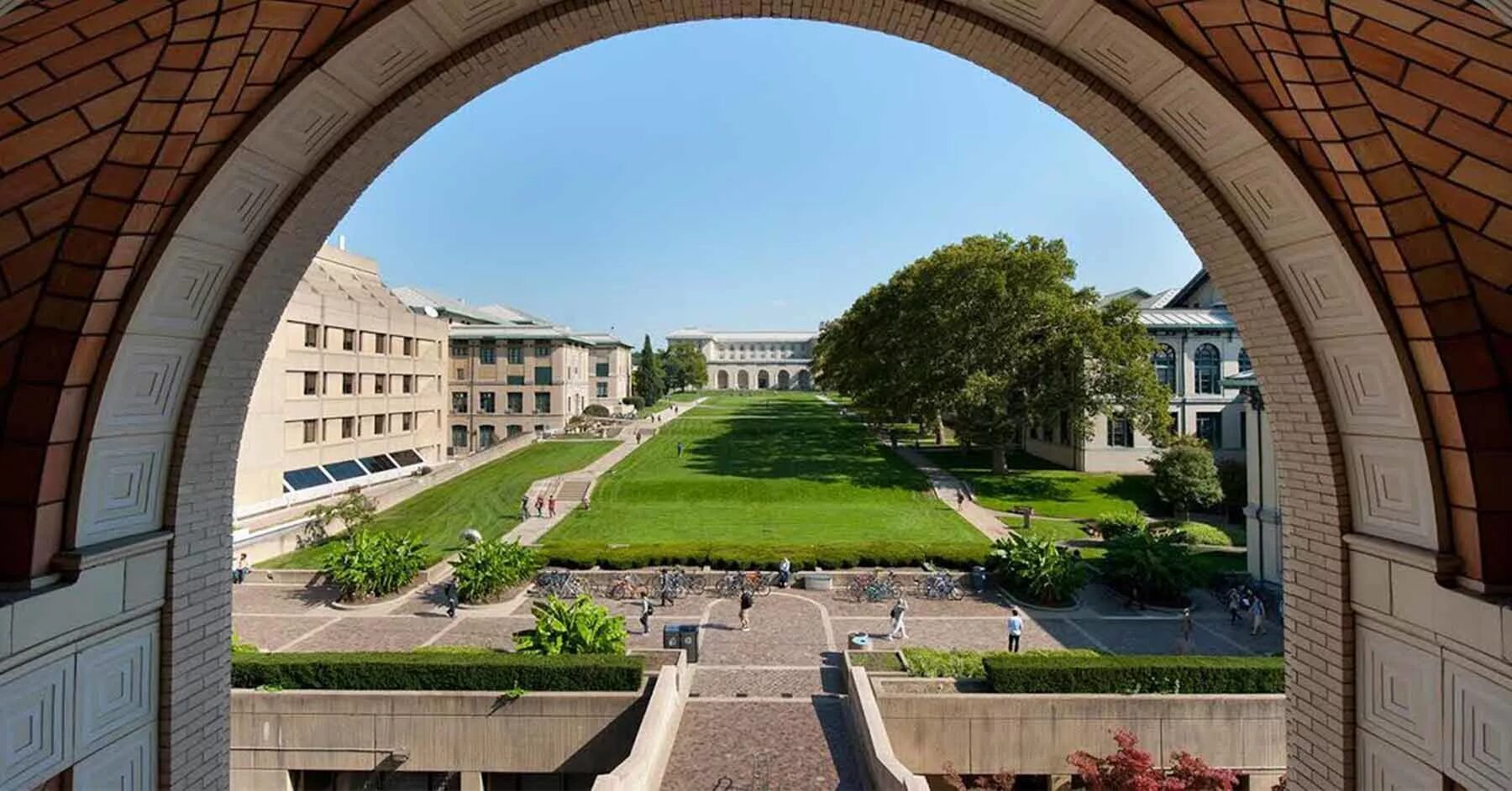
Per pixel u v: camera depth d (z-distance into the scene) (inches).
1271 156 193.8
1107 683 534.9
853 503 1357.0
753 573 878.4
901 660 598.2
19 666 172.6
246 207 207.9
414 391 1804.9
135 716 209.0
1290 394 232.2
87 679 192.4
